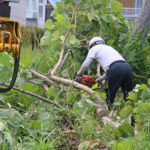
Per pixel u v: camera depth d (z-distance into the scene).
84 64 11.17
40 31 25.52
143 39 17.45
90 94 9.97
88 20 14.12
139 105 8.47
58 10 14.46
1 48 6.67
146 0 17.48
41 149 6.46
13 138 6.43
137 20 17.84
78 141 7.60
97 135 7.84
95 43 11.66
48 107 9.25
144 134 6.93
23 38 20.75
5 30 7.02
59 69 12.97
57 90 10.26
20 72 10.19
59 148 7.22
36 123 7.58
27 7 40.81
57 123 8.41
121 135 7.55
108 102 10.37
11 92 9.69
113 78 10.86
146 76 14.88
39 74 10.55
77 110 9.18
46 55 12.94
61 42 12.98
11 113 7.35
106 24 14.16
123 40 14.82
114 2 13.91
